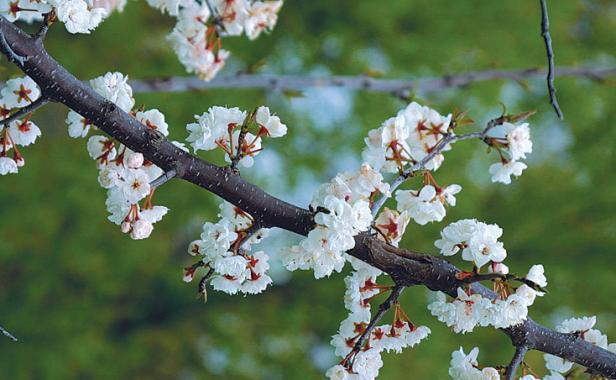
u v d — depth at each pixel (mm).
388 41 11000
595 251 11328
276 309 11273
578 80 11445
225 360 11266
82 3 3742
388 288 4020
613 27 12070
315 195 3832
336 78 7371
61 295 11062
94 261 10898
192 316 11523
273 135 3893
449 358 10727
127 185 3709
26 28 10117
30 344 10820
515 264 11203
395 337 3982
